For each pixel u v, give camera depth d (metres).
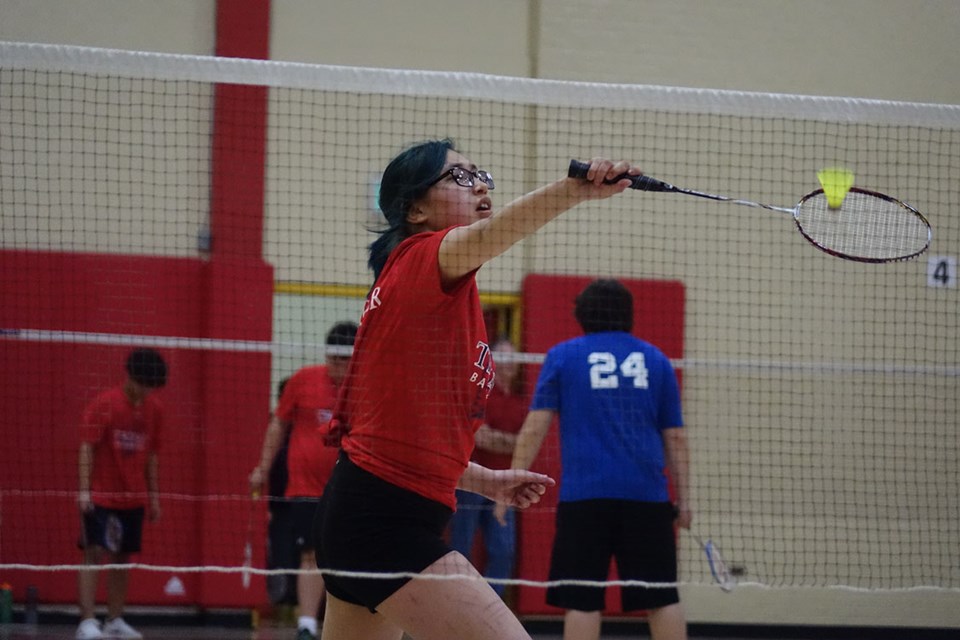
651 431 20.20
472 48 34.22
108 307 30.88
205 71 14.95
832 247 14.14
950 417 32.38
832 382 32.56
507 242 9.79
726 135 31.41
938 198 31.14
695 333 32.12
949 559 30.47
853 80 35.31
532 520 30.58
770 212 31.88
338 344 25.44
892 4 35.62
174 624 31.72
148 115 30.77
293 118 31.06
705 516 31.72
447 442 10.71
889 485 32.28
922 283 32.03
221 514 31.36
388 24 34.00
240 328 31.31
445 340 10.52
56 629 30.06
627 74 34.53
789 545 31.62
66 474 30.75
